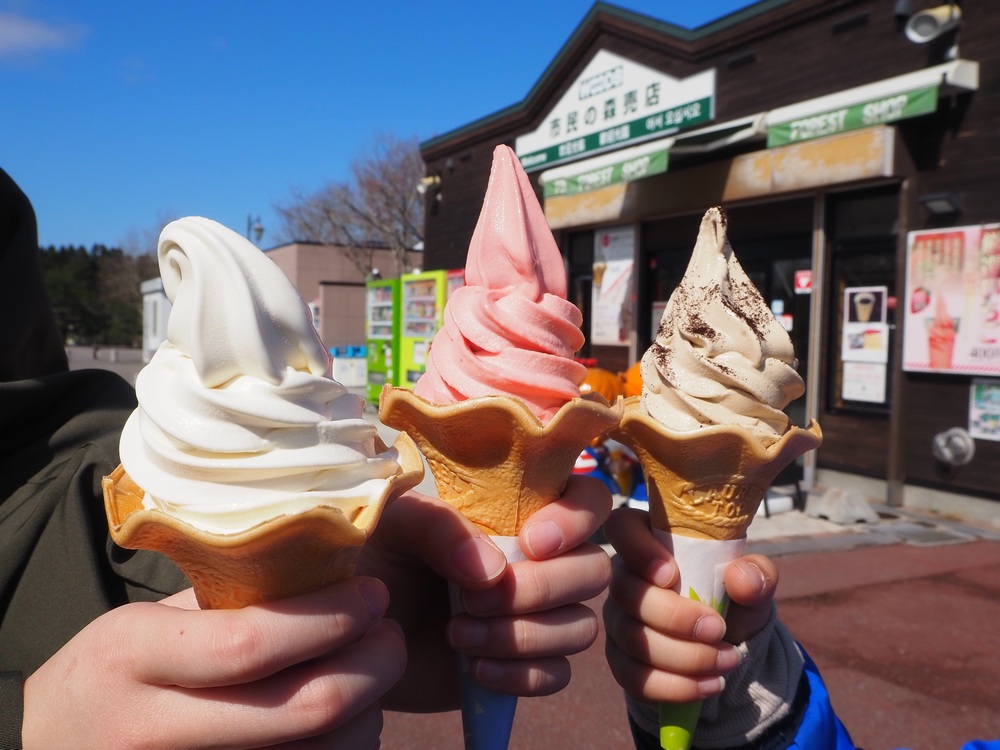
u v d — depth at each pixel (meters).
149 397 1.17
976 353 6.60
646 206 9.13
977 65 6.48
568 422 1.46
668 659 1.48
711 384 1.82
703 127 9.13
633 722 1.76
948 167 6.77
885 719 3.46
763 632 1.71
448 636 1.37
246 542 1.02
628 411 1.72
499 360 1.67
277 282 1.25
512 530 1.58
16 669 1.42
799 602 4.87
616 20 9.95
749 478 1.71
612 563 1.69
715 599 1.74
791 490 7.42
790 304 8.28
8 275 1.78
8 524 1.58
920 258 6.93
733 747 1.62
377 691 1.03
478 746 1.47
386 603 1.07
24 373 1.82
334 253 34.41
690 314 1.95
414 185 28.73
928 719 3.46
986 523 6.66
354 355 18.84
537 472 1.54
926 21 6.52
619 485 6.11
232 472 1.12
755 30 8.28
